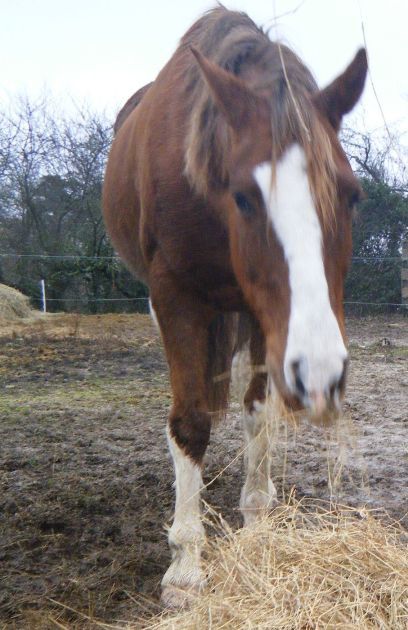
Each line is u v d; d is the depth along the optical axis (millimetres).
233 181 2299
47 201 19594
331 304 2084
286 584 2236
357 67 2410
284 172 2125
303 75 2463
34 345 10383
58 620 2531
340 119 2441
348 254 2277
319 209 2098
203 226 2820
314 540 2449
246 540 2455
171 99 3049
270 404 2457
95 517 3465
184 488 2881
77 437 5070
